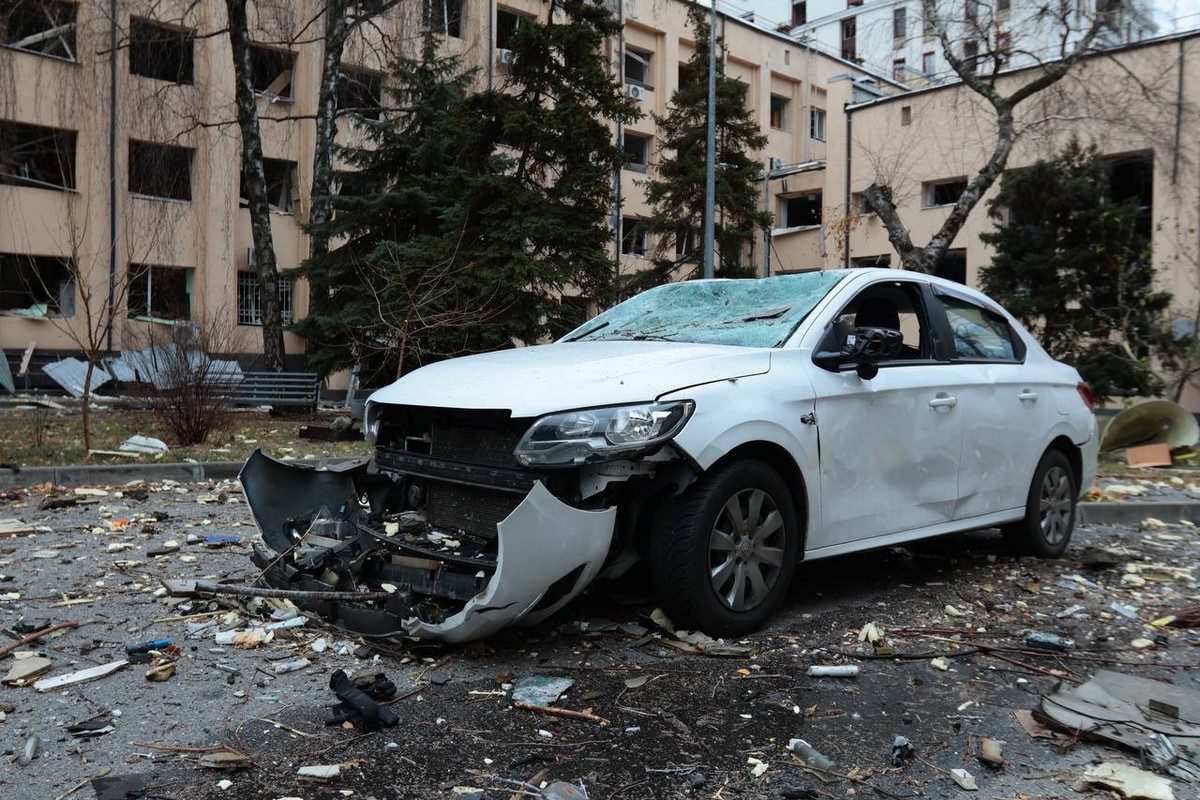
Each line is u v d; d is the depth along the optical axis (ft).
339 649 12.90
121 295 32.68
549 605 12.32
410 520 14.16
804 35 137.39
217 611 14.70
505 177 48.96
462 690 11.57
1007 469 18.22
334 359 56.54
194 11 81.76
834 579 17.78
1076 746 10.32
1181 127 69.00
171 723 10.50
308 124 88.58
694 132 82.89
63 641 13.28
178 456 31.30
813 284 16.38
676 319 17.04
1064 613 15.57
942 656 13.32
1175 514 26.16
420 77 58.65
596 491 12.18
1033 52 56.54
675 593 13.07
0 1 73.46
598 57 52.01
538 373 13.20
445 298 46.85
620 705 11.18
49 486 26.21
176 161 85.05
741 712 11.05
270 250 60.44
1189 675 12.79
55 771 9.29
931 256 53.11
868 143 95.04
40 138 78.74
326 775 9.18
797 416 14.03
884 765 9.74
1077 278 56.18
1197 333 53.98
